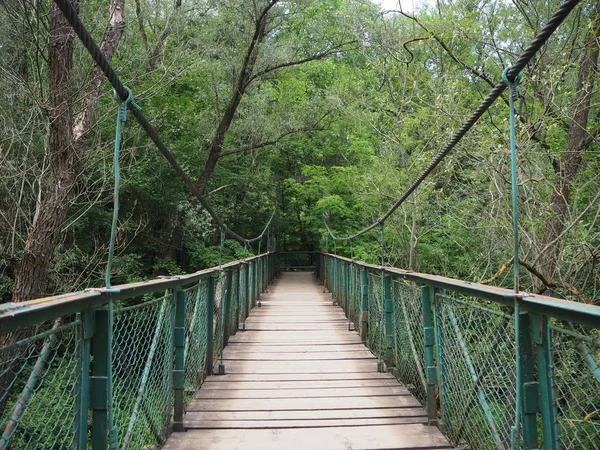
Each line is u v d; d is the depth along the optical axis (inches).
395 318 159.5
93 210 329.4
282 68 530.0
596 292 167.9
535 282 177.3
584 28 170.6
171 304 111.1
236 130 498.6
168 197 413.7
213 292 165.2
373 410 126.6
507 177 181.9
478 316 89.7
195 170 481.4
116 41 230.5
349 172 492.4
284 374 163.5
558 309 58.1
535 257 175.0
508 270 205.8
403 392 141.5
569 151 166.1
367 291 215.2
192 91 495.8
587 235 162.2
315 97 538.6
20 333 126.3
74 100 223.1
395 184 317.4
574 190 167.5
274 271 641.6
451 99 211.9
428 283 114.3
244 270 273.7
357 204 479.2
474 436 94.0
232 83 464.4
